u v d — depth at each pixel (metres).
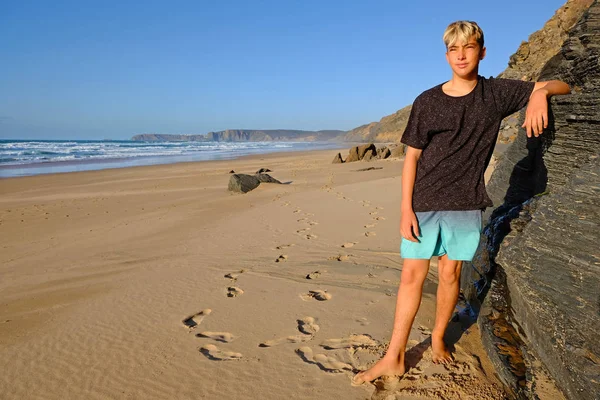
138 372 3.15
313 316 3.93
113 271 5.86
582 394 2.07
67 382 3.07
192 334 3.71
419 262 2.67
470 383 2.70
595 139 2.88
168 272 5.59
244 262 5.85
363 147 27.88
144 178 21.09
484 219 4.16
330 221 8.05
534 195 3.71
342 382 2.86
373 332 3.54
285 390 2.82
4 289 5.33
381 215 8.17
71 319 4.20
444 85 2.51
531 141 3.85
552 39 21.89
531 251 2.73
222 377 3.02
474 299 3.73
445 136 2.46
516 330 2.90
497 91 2.43
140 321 4.05
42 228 9.77
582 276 2.37
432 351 3.00
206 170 25.06
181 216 10.08
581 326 2.24
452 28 2.36
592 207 2.48
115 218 10.50
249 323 3.87
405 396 2.63
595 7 3.51
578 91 3.48
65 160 35.03
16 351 3.56
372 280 4.85
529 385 2.43
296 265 5.59
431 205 2.56
